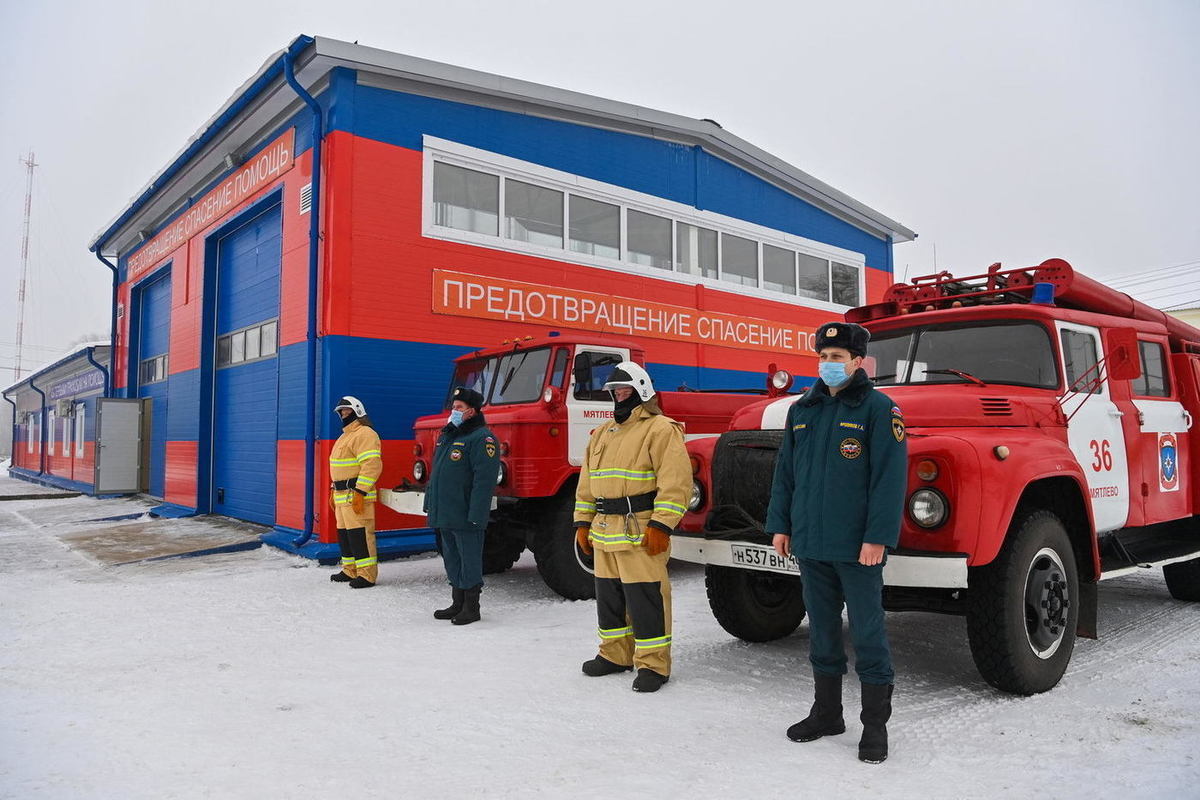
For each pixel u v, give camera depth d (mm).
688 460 4355
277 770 3176
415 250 9492
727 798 2898
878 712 3293
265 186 10789
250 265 11727
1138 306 6070
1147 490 5387
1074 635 4277
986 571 3922
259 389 11172
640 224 12164
